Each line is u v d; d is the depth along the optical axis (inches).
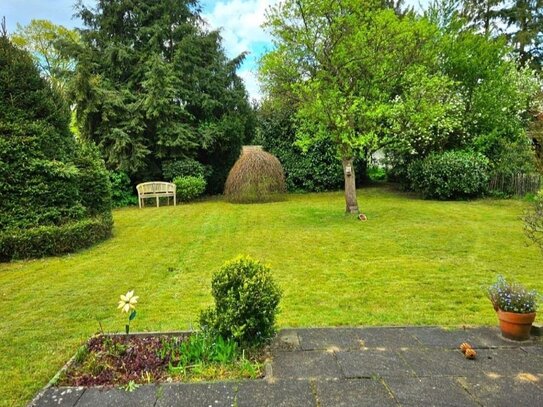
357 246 246.7
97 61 546.6
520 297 115.0
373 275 187.6
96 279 191.0
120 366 100.2
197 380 93.6
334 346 112.2
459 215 353.7
